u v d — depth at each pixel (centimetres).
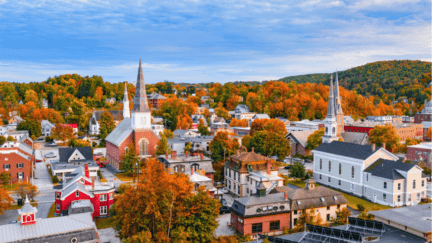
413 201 8419
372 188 8800
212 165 11044
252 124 18725
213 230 5547
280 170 12362
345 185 9725
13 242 4600
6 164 10162
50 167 12369
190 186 5844
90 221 5275
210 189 8431
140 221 5231
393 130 15125
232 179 9650
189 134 18188
